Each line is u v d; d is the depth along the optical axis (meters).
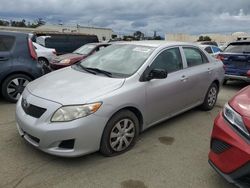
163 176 3.72
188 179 3.68
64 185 3.43
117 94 3.99
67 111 3.63
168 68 5.10
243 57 9.14
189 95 5.62
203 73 5.97
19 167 3.77
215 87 6.62
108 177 3.63
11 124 5.23
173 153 4.36
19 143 4.43
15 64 6.51
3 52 6.44
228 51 9.72
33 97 3.95
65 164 3.88
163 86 4.80
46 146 3.67
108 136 3.97
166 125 5.54
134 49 5.09
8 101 6.65
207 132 5.27
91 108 3.69
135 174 3.73
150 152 4.35
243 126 3.07
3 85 6.49
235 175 3.03
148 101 4.52
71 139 3.63
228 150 3.12
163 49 5.08
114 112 3.93
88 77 4.46
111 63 4.88
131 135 4.34
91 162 3.96
